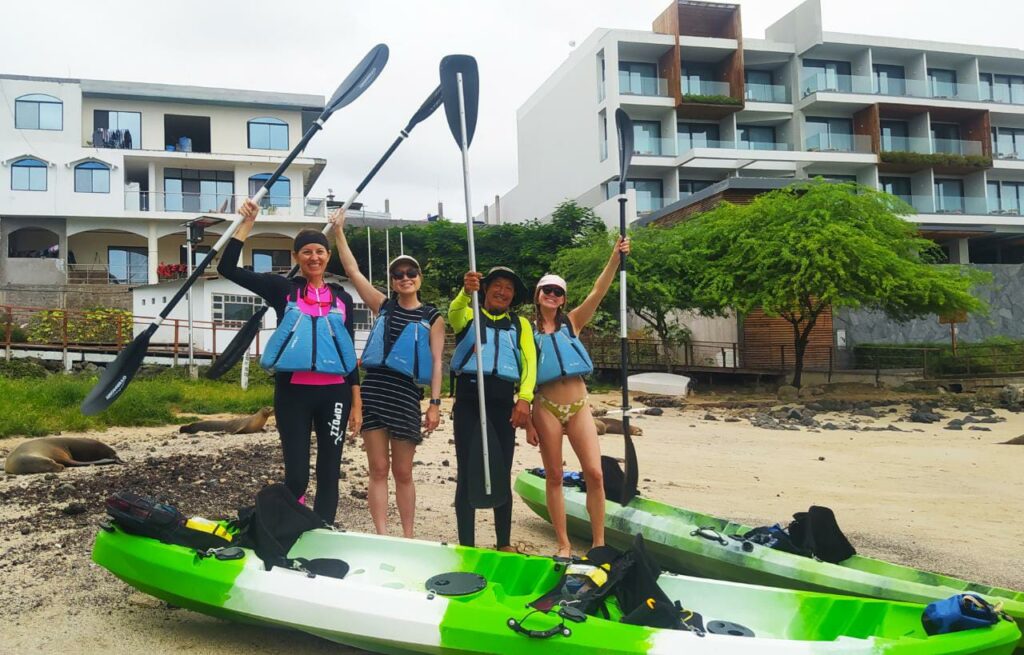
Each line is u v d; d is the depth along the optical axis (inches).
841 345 1150.3
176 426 498.9
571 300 958.4
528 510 273.9
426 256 1277.1
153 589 139.7
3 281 1177.4
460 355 186.5
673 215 1208.8
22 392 526.0
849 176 1550.2
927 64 1614.2
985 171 1587.1
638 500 215.9
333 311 175.8
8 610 153.6
